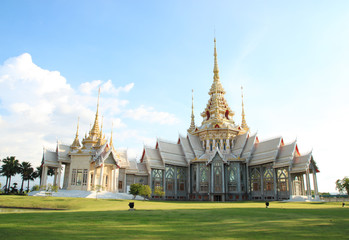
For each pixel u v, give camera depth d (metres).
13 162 83.19
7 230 13.72
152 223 16.69
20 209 36.62
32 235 12.40
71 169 60.41
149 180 68.06
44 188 57.84
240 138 74.38
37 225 15.57
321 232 13.70
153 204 42.12
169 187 70.31
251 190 66.94
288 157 59.38
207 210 27.03
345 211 26.45
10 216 20.55
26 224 15.93
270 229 14.59
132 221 17.50
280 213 23.81
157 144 74.44
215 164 67.75
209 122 78.94
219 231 13.89
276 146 62.78
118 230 14.01
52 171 90.00
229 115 83.00
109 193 56.56
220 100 82.75
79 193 54.66
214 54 89.19
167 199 69.00
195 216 20.72
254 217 20.30
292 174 59.75
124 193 61.69
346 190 81.75
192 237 12.20
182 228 14.81
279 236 12.58
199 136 79.25
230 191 66.50
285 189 59.44
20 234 12.62
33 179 87.75
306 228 14.96
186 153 74.44
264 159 64.06
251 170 68.06
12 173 82.88
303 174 61.53
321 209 29.27
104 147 59.00
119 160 60.91
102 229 14.30
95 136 67.81
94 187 55.84
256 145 70.31
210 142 75.50
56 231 13.58
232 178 67.31
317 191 57.59
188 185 72.19
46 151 62.75
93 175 57.62
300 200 54.44
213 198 65.75
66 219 18.38
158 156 71.69
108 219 18.44
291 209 29.06
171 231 13.81
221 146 74.06
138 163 70.75
